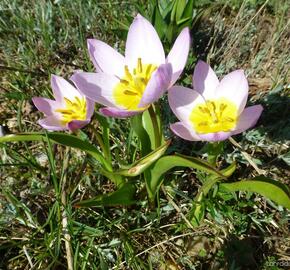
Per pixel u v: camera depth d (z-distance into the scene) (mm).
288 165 233
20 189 228
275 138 238
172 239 207
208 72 184
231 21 327
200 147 241
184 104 184
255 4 327
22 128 256
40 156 240
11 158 237
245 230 207
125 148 234
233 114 181
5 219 212
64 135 186
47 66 279
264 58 289
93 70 281
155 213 209
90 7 314
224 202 209
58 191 202
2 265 202
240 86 180
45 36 293
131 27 186
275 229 211
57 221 207
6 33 310
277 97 250
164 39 271
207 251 204
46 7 313
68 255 192
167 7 279
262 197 218
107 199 189
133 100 182
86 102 180
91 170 230
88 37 308
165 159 174
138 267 194
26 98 266
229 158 231
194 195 224
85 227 202
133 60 189
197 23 317
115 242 199
